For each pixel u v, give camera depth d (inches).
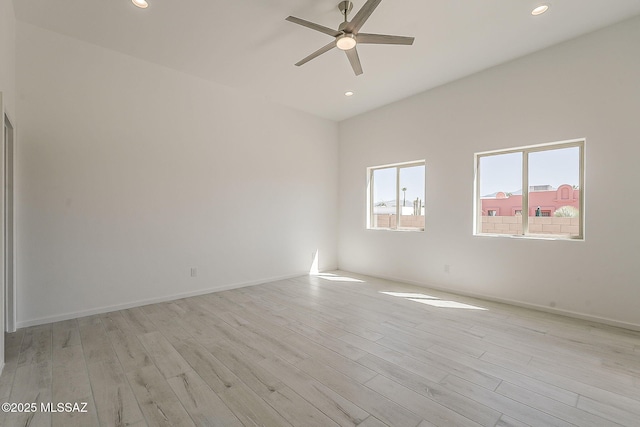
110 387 77.7
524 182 146.3
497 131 149.8
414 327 117.6
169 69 151.4
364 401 72.1
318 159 223.8
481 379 81.5
